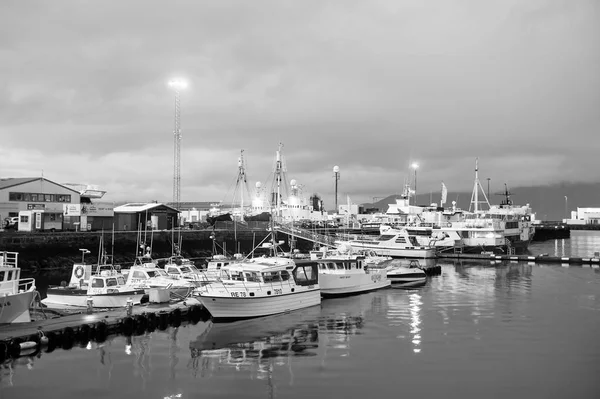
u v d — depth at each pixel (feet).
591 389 68.08
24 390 67.41
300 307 122.31
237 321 108.06
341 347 87.97
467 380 71.46
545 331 98.94
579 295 143.95
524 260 257.14
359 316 114.11
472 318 111.55
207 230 264.11
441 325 104.63
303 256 161.38
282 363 79.15
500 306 126.41
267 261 124.16
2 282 92.17
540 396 65.98
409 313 117.60
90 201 274.36
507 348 86.79
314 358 81.61
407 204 424.05
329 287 140.56
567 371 75.05
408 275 172.45
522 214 382.83
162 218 266.98
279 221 275.80
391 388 68.49
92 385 69.51
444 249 283.38
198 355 83.30
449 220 362.12
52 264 195.42
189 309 108.99
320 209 492.95
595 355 82.64
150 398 65.41
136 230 247.50
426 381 71.05
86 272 128.88
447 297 141.38
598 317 112.27
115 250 218.79
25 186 232.73
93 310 107.96
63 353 82.58
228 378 72.54
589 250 367.86
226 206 466.29
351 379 71.97
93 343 89.04
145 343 89.92
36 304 114.83
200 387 69.15
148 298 125.59
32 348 82.48
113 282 122.42
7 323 89.81
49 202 241.55
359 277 148.97
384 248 249.34
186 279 136.98
